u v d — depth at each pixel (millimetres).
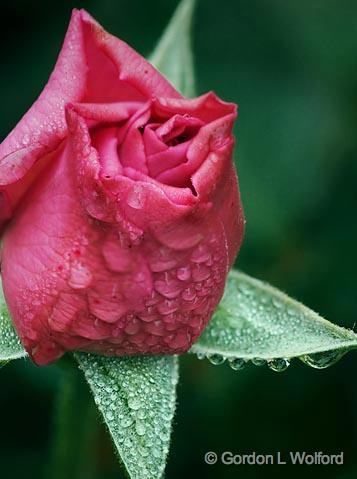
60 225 213
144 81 219
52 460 258
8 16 301
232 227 218
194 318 219
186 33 257
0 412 294
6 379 293
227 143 209
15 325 222
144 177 209
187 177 210
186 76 256
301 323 234
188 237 211
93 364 225
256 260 296
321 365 229
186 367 301
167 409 223
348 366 299
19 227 220
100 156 211
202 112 215
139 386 224
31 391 293
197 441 299
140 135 211
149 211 207
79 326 216
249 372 299
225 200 213
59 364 232
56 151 218
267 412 299
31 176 220
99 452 296
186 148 210
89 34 219
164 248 211
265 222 295
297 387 299
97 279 212
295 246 301
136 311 215
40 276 215
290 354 230
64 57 220
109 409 222
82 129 207
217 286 220
